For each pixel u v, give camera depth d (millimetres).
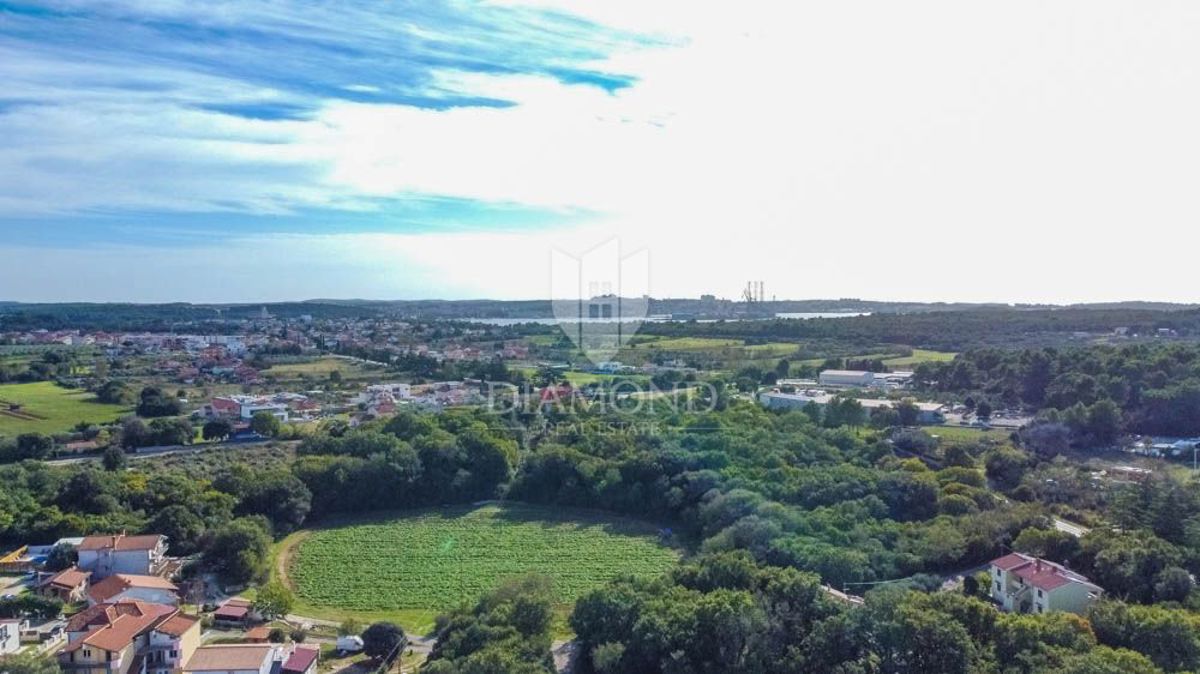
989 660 71562
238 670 80062
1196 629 74438
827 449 141625
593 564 119812
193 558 116000
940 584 94938
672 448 147750
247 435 194250
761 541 104938
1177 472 128875
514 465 161875
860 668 70938
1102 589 90875
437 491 154625
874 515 113062
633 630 80125
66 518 119438
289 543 132500
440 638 86875
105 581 100125
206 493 132750
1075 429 153500
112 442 178125
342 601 107688
